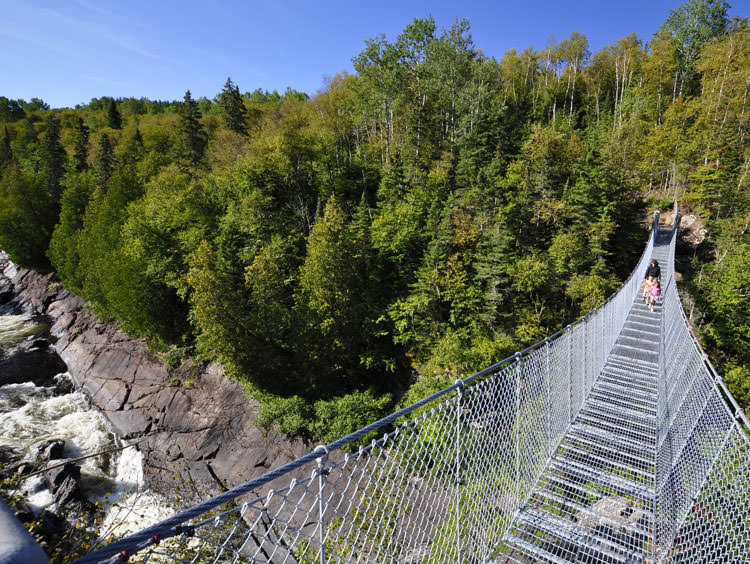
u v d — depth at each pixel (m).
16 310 41.09
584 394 6.70
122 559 1.07
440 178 32.84
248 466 18.77
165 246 31.45
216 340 22.59
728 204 29.08
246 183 34.16
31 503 13.73
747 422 3.45
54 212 52.19
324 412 20.05
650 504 4.75
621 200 31.14
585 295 25.50
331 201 27.22
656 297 12.41
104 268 31.91
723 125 31.78
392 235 28.30
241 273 29.53
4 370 27.66
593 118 47.50
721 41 38.22
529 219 29.84
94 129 85.75
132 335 29.97
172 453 19.53
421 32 36.53
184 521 1.27
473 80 39.72
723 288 23.61
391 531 2.22
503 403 3.58
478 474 3.23
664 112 40.34
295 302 26.25
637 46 48.34
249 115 58.69
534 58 53.44
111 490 16.52
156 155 46.28
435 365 22.52
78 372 27.19
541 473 4.87
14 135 88.62
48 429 20.64
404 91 39.25
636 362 8.60
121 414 22.30
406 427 2.36
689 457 4.54
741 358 22.64
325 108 47.75
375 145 41.47
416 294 26.39
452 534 2.79
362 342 26.80
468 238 26.94
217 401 22.52
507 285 27.19
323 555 1.77
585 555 4.01
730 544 3.28
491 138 36.06
